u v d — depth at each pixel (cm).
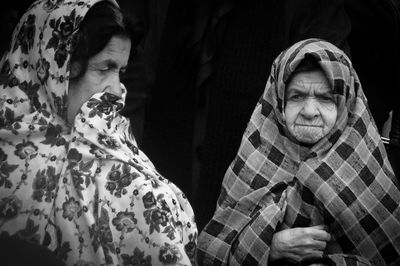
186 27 462
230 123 434
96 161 288
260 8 444
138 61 447
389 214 364
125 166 287
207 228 379
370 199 361
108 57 301
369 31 477
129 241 280
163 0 471
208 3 455
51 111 295
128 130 311
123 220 281
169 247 279
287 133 370
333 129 363
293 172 370
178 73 462
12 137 289
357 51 484
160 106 462
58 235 280
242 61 438
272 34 440
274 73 374
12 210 282
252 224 365
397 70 469
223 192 382
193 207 444
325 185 356
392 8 469
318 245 356
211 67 450
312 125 360
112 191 284
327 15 440
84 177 285
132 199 283
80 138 290
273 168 372
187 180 455
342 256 357
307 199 361
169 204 287
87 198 282
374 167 365
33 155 287
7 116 293
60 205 282
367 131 369
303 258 358
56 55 292
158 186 289
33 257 184
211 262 374
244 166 376
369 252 361
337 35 436
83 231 280
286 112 365
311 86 359
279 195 368
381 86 483
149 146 462
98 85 301
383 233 362
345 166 360
